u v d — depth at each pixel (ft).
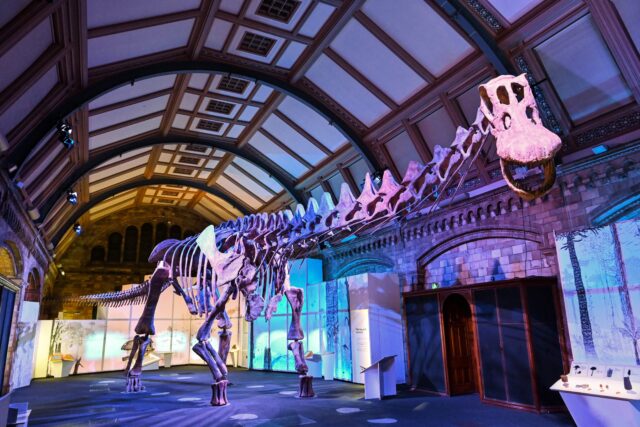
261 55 30.68
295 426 19.39
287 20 27.04
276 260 26.84
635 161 21.12
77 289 62.44
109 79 27.35
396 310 34.09
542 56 23.08
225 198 57.98
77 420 21.75
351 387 31.63
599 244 18.92
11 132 23.35
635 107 21.08
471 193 29.60
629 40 19.63
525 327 22.75
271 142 42.86
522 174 25.81
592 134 22.98
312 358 38.73
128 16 22.88
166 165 50.62
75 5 19.29
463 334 28.96
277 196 51.88
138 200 64.85
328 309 38.19
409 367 30.50
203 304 26.53
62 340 46.24
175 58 29.45
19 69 20.01
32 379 42.55
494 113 12.05
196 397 28.27
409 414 21.77
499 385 23.81
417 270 34.35
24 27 17.46
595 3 19.47
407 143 33.40
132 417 22.17
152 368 48.37
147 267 66.28
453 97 27.91
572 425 19.17
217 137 43.50
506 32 22.93
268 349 45.47
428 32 25.45
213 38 28.71
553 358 22.58
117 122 35.14
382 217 18.28
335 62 30.48
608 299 18.38
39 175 31.22
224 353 32.01
